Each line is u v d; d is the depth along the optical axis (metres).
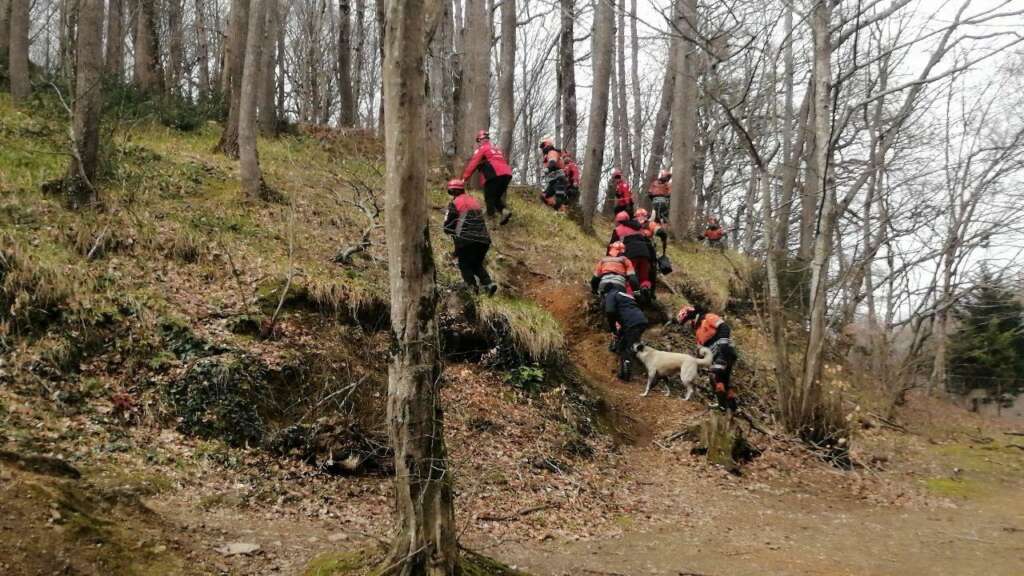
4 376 5.29
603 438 8.22
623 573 4.80
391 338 3.57
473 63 14.34
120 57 15.16
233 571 3.85
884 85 12.12
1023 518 7.25
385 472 6.01
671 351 11.01
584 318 10.65
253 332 6.82
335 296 7.60
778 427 9.38
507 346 8.55
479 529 5.39
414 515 3.51
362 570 3.66
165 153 10.87
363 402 6.51
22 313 5.75
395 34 3.38
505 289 10.30
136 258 7.22
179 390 5.86
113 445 5.11
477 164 11.77
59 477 4.07
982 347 19.03
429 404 3.54
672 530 6.06
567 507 6.25
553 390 8.42
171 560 3.78
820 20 9.33
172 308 6.61
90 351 5.88
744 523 6.46
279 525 4.74
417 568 3.47
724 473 7.88
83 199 7.64
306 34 25.64
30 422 4.99
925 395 17.39
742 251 18.98
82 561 3.45
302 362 6.64
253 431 5.87
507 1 15.81
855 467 8.88
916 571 5.30
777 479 8.01
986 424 14.95
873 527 6.64
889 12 8.69
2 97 11.64
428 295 3.55
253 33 9.69
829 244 9.45
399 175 3.44
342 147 14.63
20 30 11.31
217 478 5.20
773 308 9.66
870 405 13.01
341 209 10.41
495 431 7.32
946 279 14.30
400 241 3.48
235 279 7.44
